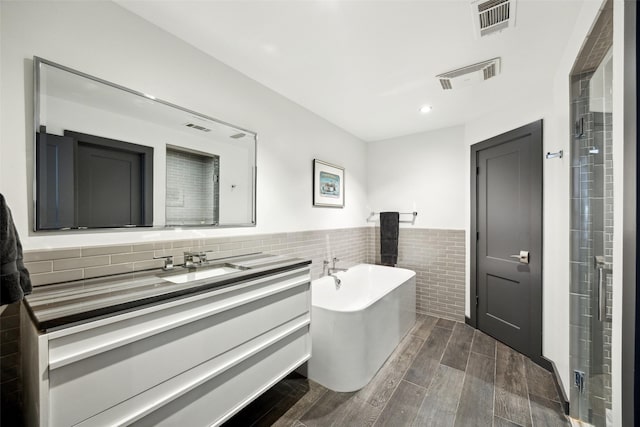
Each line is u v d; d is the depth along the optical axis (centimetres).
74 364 83
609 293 138
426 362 221
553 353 204
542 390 185
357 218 361
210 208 180
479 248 285
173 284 117
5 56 108
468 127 300
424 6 136
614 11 92
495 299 265
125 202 141
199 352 116
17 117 110
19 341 111
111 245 135
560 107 179
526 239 233
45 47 117
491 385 190
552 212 205
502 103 252
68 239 122
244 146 204
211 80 182
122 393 93
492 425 154
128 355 95
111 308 90
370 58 183
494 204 266
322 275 291
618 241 89
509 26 150
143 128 148
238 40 166
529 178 229
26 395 102
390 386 190
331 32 157
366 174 382
